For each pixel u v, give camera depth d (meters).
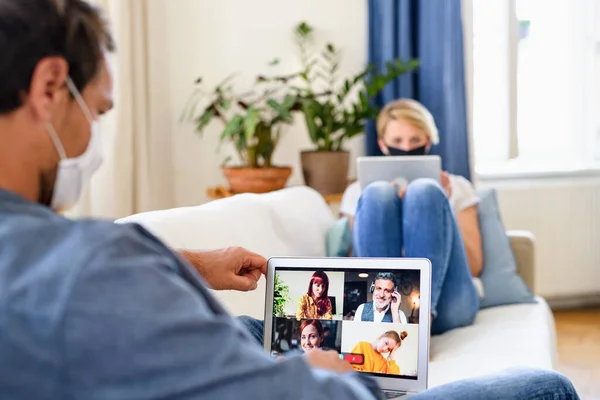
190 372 0.59
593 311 3.97
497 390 1.02
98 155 0.83
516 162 4.05
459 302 2.19
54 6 0.72
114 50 0.81
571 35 4.02
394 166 2.41
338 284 1.24
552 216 3.91
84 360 0.58
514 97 3.78
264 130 3.14
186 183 3.48
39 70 0.70
